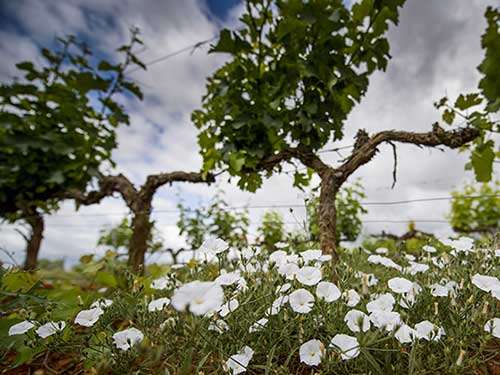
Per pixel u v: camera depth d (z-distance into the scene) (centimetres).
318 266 151
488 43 207
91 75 401
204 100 305
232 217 468
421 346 102
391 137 211
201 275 162
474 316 108
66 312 152
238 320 127
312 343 105
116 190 376
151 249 356
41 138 395
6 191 431
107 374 112
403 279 129
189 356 91
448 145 195
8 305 142
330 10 221
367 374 100
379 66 239
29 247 424
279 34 226
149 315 134
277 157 252
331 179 220
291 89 244
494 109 196
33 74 433
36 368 138
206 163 291
